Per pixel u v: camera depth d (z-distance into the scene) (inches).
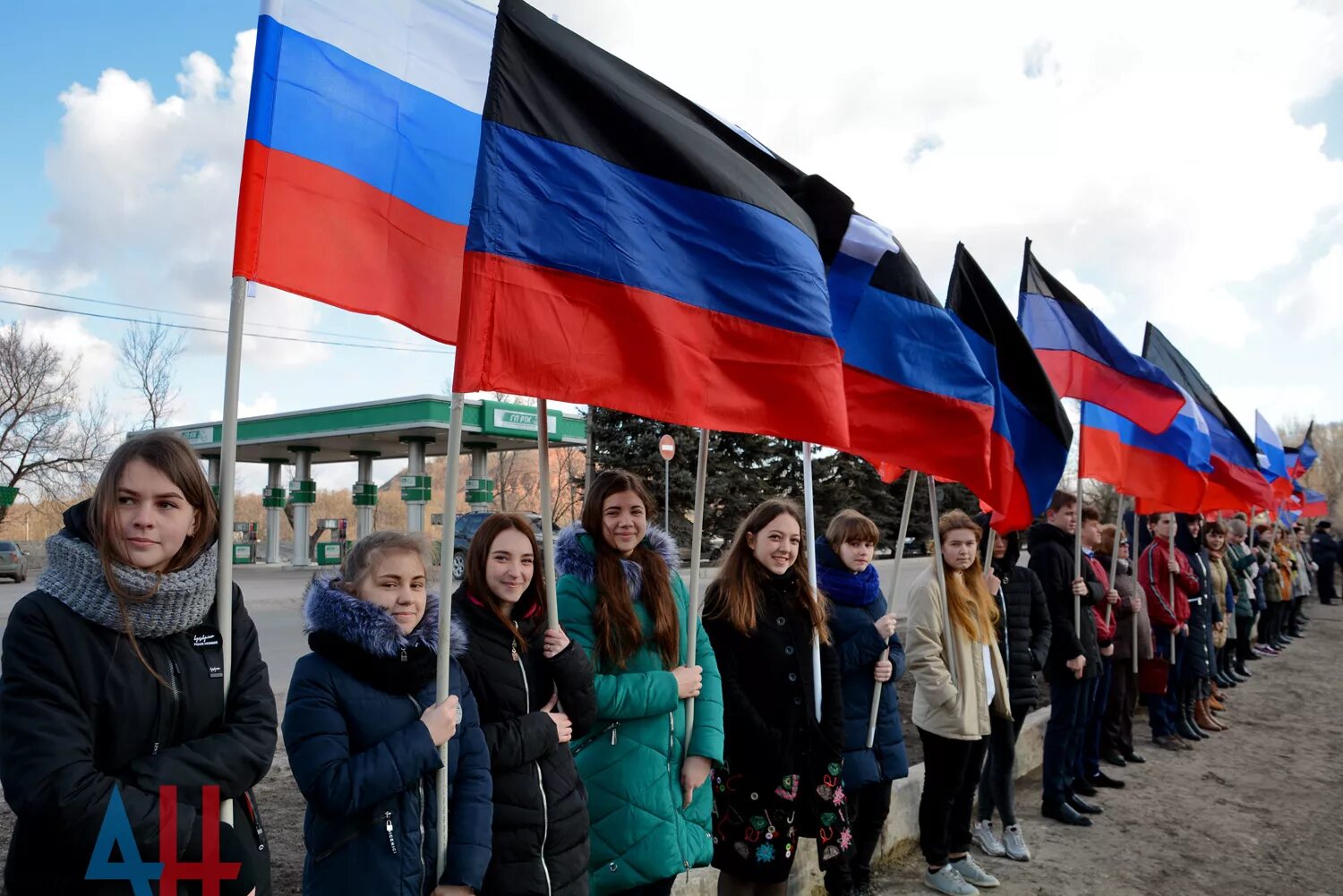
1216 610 357.7
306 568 1127.0
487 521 106.3
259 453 1248.8
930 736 167.8
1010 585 199.9
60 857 64.4
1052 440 190.5
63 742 63.9
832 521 165.2
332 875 83.0
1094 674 223.3
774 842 126.6
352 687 86.4
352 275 96.7
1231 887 177.3
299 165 93.1
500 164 97.5
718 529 964.0
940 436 161.0
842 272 160.4
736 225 116.0
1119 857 191.8
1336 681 420.5
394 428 935.7
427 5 109.3
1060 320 257.3
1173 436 285.9
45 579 68.7
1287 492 562.6
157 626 70.1
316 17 97.3
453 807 89.8
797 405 116.3
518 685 102.3
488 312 93.4
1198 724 320.5
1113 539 288.4
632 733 114.3
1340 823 215.5
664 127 112.7
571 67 106.1
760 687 132.0
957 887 164.7
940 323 164.2
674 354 106.3
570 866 99.9
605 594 117.8
